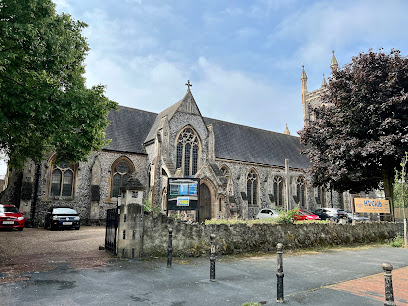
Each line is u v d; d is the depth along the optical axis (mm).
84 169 25859
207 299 5867
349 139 20578
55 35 11938
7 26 10023
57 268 8211
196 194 13242
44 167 24156
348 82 21562
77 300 5590
